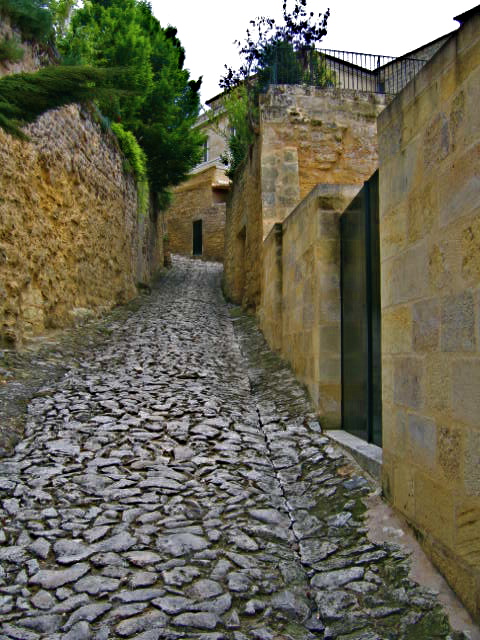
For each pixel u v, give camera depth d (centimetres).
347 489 383
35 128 807
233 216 1503
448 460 265
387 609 257
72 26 1412
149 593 275
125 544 322
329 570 298
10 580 285
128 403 599
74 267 977
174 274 2080
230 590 280
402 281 326
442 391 273
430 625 240
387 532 316
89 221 1062
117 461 448
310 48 1175
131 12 1647
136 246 1515
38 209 817
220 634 246
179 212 2939
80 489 394
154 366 788
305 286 615
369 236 445
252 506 380
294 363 689
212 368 800
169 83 1725
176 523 350
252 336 1017
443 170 273
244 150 1461
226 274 1653
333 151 1064
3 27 754
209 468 440
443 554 267
